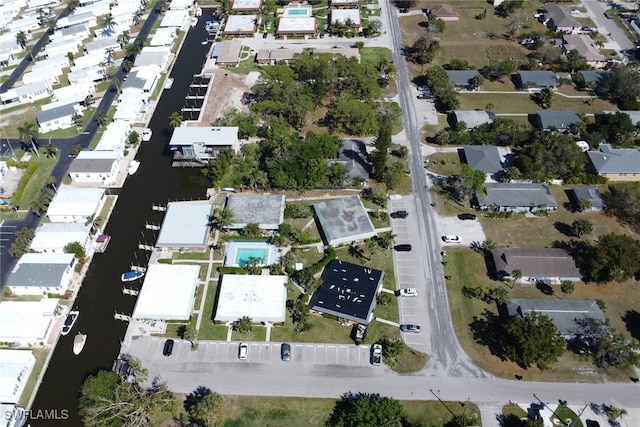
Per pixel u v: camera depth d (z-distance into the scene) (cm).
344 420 9956
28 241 14088
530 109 19050
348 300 12419
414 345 11775
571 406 10619
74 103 19200
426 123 18475
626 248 12638
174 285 12738
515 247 13812
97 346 11925
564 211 14988
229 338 11950
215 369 11381
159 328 12194
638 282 12950
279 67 19125
